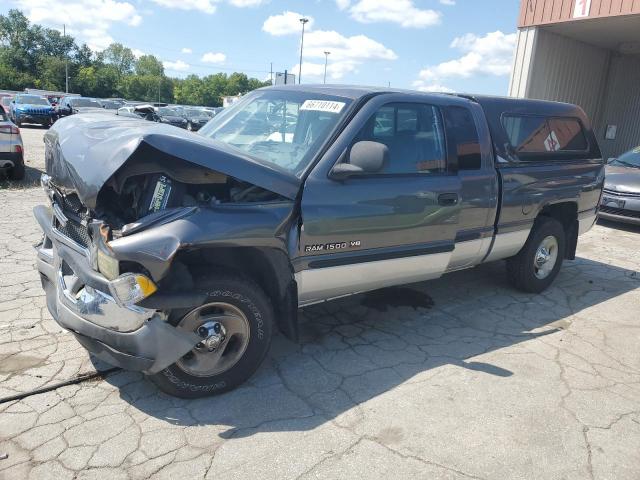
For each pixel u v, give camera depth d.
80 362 3.57
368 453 2.80
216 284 3.06
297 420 3.07
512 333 4.46
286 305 3.44
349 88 4.02
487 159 4.49
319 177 3.43
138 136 2.84
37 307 4.41
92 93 93.50
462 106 4.39
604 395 3.49
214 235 2.94
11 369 3.45
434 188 4.00
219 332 3.17
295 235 3.36
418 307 4.97
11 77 83.38
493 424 3.11
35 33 96.31
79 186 2.86
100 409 3.08
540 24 12.52
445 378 3.62
